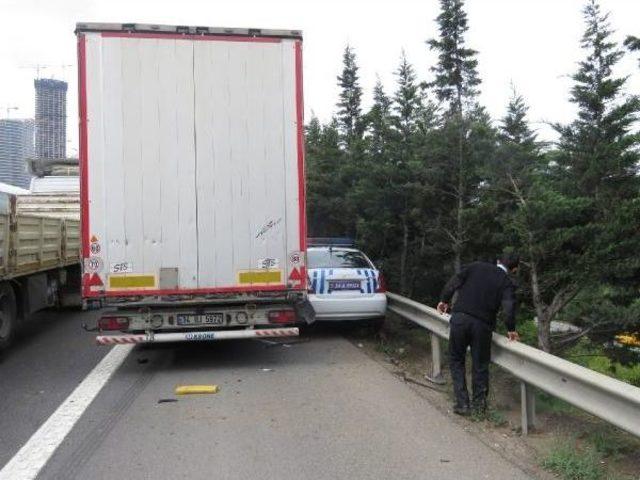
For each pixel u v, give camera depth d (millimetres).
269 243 8117
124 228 7820
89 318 13109
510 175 8703
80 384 7465
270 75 8109
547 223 7391
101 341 8016
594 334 7883
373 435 5543
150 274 7875
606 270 7168
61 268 12383
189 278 7953
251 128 8070
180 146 7926
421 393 7098
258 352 9398
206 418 6070
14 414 6230
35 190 17828
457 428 5754
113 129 7801
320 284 10094
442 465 4840
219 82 8008
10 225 8758
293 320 8375
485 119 10266
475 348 6199
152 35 7879
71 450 5207
